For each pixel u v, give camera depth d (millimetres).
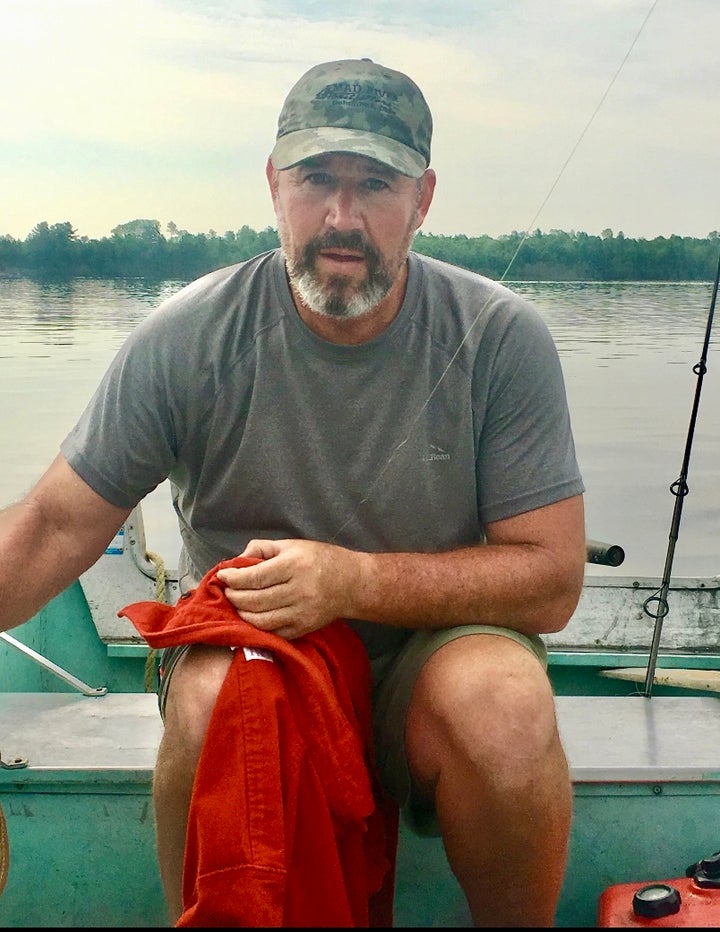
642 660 2488
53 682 2572
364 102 1525
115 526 1694
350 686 1530
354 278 1569
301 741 1337
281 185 1558
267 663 1364
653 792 1716
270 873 1245
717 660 2506
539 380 1660
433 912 1668
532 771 1360
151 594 2611
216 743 1306
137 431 1655
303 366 1638
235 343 1642
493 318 1651
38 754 1771
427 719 1462
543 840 1386
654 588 2514
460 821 1416
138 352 1652
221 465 1694
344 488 1669
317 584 1450
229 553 1733
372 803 1399
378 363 1637
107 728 1904
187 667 1405
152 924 1724
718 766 1706
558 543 1644
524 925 1432
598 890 1727
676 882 1592
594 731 1874
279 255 1665
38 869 1738
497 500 1672
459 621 1562
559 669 2527
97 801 1721
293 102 1534
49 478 1665
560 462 1662
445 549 1708
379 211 1566
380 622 1544
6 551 1593
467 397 1650
